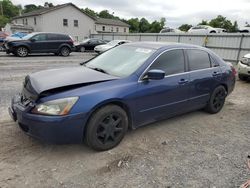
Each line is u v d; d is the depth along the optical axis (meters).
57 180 2.85
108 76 3.68
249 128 4.69
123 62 4.11
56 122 3.00
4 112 4.81
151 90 3.84
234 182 2.96
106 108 3.39
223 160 3.45
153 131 4.30
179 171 3.13
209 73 4.93
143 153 3.54
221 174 3.11
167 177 3.00
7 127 4.10
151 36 25.73
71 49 18.34
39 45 16.62
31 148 3.49
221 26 55.72
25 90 3.47
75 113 3.09
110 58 4.41
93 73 3.78
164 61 4.13
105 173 3.02
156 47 4.28
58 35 17.52
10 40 16.02
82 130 3.22
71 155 3.38
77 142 3.27
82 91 3.21
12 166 3.06
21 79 8.16
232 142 4.05
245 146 3.92
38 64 12.33
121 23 62.34
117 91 3.45
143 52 4.17
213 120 5.04
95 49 21.17
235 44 18.03
